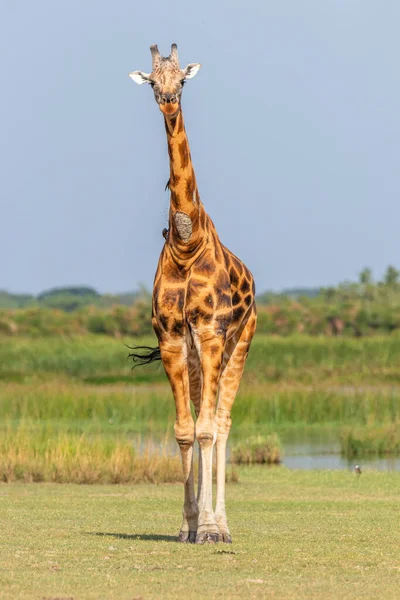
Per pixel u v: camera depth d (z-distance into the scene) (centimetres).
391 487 6556
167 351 4100
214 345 4053
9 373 15512
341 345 17650
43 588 3191
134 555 3797
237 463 8425
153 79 4022
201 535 4094
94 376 15612
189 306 4044
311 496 6066
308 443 9981
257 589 3212
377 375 15738
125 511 5225
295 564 3662
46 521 4781
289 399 12038
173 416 11425
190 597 3070
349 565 3656
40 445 7581
